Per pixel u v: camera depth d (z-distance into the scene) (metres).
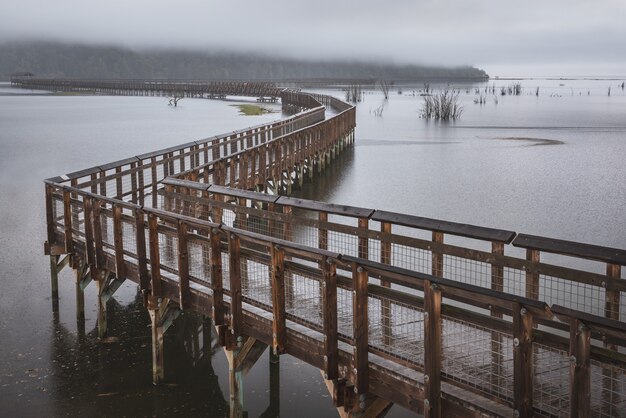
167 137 42.22
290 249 6.93
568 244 5.83
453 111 67.19
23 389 9.32
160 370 9.55
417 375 6.02
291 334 7.26
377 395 6.33
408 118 63.97
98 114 67.75
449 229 6.87
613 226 17.98
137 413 8.73
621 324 4.39
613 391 5.14
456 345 6.41
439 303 5.51
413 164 30.75
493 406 5.35
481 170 28.53
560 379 5.64
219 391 9.33
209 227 8.09
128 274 10.27
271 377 9.69
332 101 64.62
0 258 15.40
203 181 16.08
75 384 9.46
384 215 7.61
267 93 93.88
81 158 32.25
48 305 12.46
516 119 60.97
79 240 11.74
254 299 7.97
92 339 10.98
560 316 4.70
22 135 44.47
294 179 27.12
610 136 43.50
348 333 6.85
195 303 8.77
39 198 22.41
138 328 11.40
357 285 6.19
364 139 42.91
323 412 8.70
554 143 39.34
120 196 15.12
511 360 6.02
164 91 119.69
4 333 11.18
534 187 24.14
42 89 163.88
